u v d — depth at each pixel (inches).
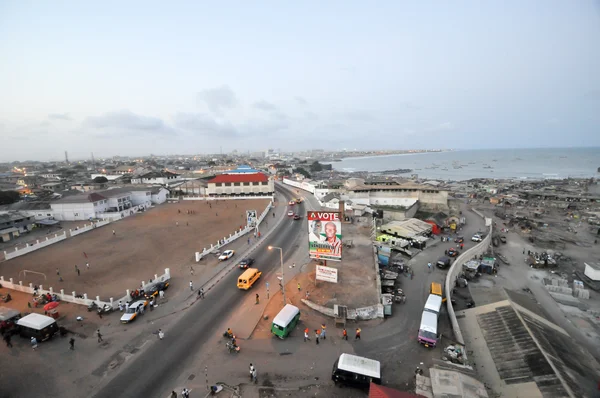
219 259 1873.8
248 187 4522.6
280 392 857.5
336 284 1518.2
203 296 1419.8
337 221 1472.7
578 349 1163.3
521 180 7047.2
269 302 1366.9
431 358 999.6
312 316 1251.8
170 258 1930.4
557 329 1274.6
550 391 873.5
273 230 2581.2
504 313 1305.4
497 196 4677.7
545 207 4013.3
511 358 1050.1
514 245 2481.5
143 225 2812.5
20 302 1366.9
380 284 1469.0
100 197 3228.3
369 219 2748.5
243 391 860.6
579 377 948.6
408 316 1263.5
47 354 1008.9
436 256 2009.1
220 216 3196.4
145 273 1697.8
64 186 5418.3
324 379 908.6
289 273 1678.2
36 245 2111.2
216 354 1018.1
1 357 991.6
